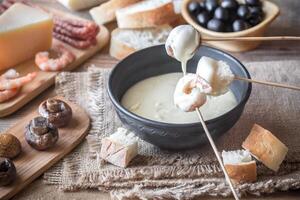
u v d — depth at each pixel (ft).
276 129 2.29
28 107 2.51
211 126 2.00
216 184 2.07
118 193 2.05
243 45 2.81
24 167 2.13
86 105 2.46
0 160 2.06
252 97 2.45
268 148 2.08
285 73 2.59
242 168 2.03
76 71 2.75
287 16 3.11
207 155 2.16
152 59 2.40
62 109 2.31
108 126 2.33
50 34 2.82
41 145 2.17
